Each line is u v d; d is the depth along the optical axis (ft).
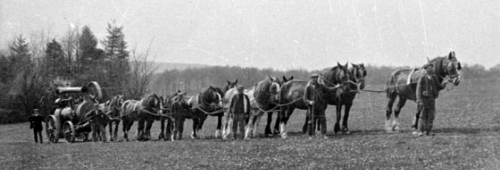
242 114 68.44
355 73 65.36
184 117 79.00
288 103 68.59
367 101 140.77
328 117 108.68
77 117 89.76
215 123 123.13
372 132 66.85
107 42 223.30
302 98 67.05
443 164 41.65
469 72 141.08
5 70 185.88
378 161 44.75
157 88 202.69
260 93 72.95
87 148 71.56
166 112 85.40
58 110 94.79
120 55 222.48
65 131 91.15
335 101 67.21
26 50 195.62
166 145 66.95
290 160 48.26
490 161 41.01
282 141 61.11
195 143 66.80
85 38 223.30
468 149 46.37
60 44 217.15
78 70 218.59
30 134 134.00
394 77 67.00
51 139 94.63
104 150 66.85
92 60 223.30
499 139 49.80
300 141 59.88
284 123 69.36
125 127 92.94
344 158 47.29
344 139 58.54
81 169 51.11
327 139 59.72
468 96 114.62
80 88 92.38
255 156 51.85
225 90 87.35
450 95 121.49
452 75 58.49
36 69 191.52
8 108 178.40
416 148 49.24
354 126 82.89
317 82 63.31
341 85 64.75
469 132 58.54
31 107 181.88
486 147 46.32
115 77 215.51
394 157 45.80
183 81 160.76
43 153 67.62
